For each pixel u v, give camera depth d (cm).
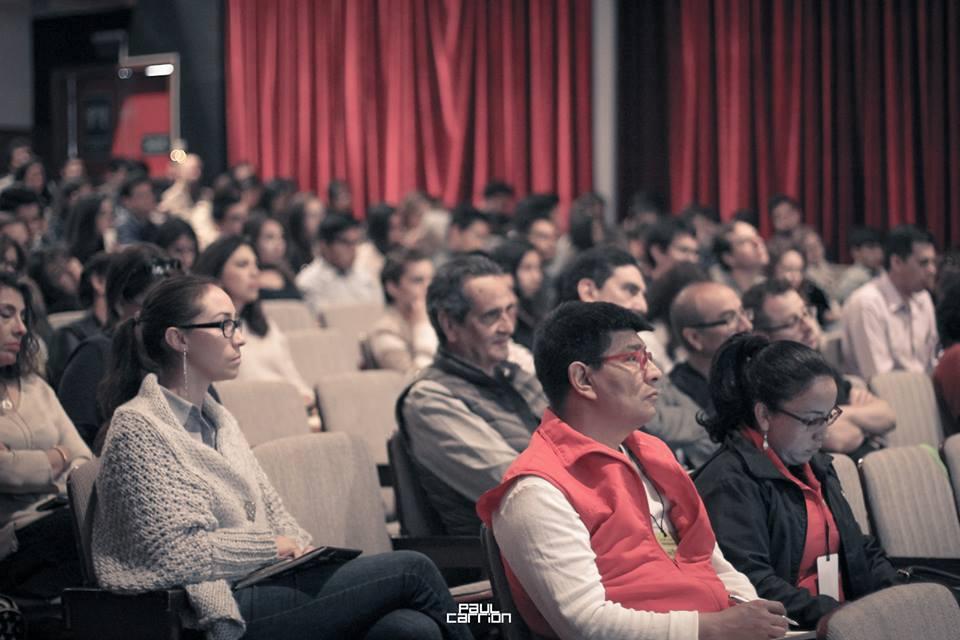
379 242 939
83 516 305
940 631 241
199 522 293
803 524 308
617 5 1095
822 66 1016
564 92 1120
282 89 1256
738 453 310
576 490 271
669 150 1081
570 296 469
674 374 418
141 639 288
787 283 443
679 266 503
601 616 259
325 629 304
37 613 346
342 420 484
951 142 977
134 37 1338
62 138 1409
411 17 1193
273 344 546
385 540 363
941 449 382
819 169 1024
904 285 618
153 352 317
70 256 620
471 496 375
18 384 383
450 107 1176
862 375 620
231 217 892
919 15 979
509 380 401
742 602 283
